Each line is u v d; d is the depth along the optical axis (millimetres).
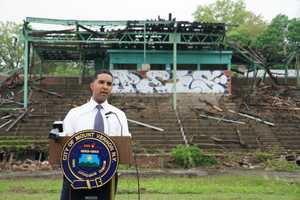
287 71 51812
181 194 17578
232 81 50406
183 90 46250
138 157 32312
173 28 41438
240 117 41906
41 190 18797
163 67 46562
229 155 33812
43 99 44625
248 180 23531
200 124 40250
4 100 44344
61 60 51188
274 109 43594
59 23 40281
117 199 15109
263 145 37594
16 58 75812
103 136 5527
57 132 5680
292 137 39031
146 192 18047
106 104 6047
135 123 39844
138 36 42750
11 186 20328
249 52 47844
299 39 67625
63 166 5516
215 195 17234
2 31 76188
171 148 36188
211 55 46625
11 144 34094
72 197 5574
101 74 6008
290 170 30719
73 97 45219
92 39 41375
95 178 5492
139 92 45938
